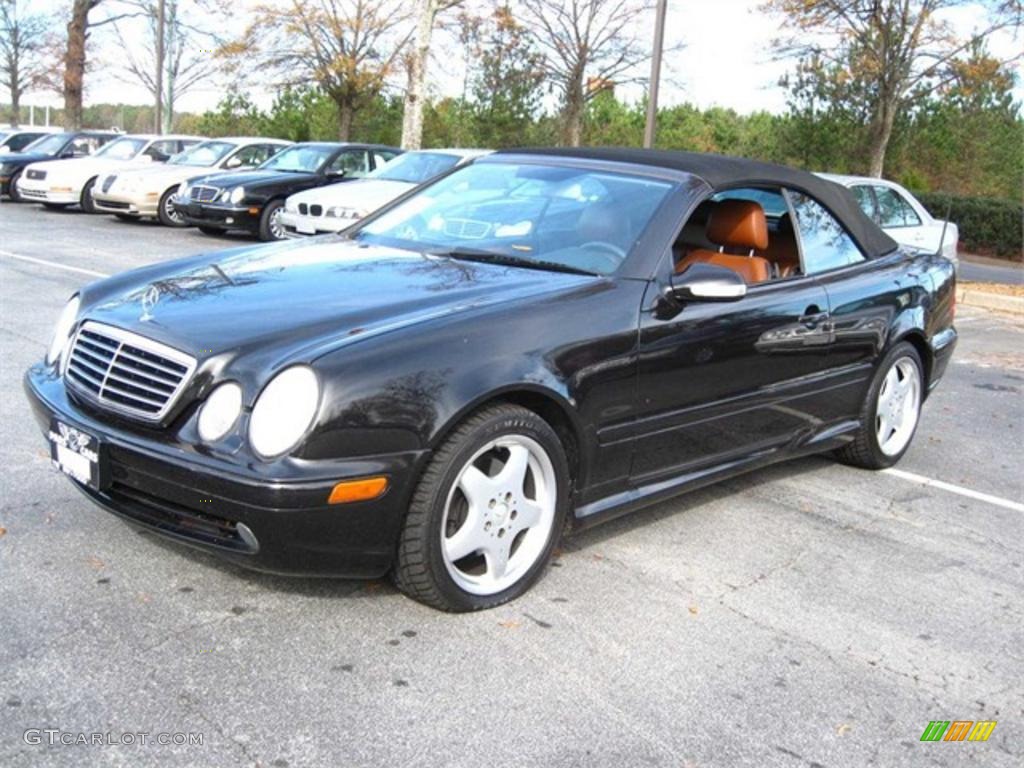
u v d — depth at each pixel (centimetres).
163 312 343
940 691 326
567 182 451
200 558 367
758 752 283
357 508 306
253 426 301
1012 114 2925
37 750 255
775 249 486
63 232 1457
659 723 291
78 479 336
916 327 542
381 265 399
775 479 530
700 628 351
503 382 331
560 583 376
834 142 2578
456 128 3356
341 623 330
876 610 380
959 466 588
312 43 2900
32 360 643
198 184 1457
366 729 275
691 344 399
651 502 407
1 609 321
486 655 319
